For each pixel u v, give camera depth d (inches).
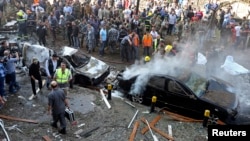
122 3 920.3
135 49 650.2
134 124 400.8
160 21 791.1
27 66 571.2
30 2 878.4
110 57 677.9
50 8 829.2
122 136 373.4
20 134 368.5
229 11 828.6
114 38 679.1
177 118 422.6
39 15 759.7
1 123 377.7
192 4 948.6
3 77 430.9
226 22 776.3
